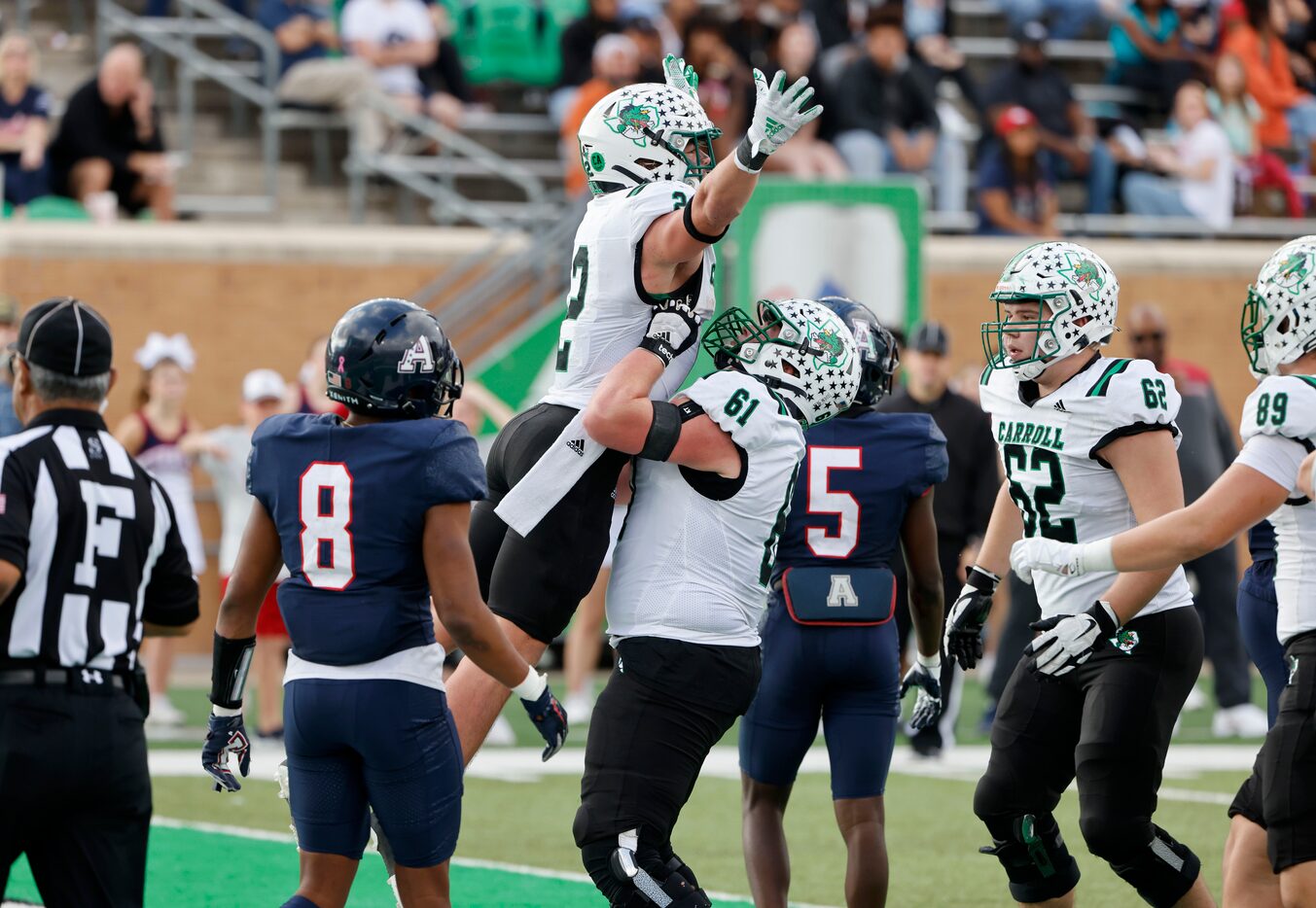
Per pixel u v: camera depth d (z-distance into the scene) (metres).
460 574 15.14
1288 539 15.59
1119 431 17.38
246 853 24.75
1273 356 16.00
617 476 18.25
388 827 15.34
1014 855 18.47
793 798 30.44
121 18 54.09
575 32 56.78
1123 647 17.45
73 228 47.16
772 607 19.62
